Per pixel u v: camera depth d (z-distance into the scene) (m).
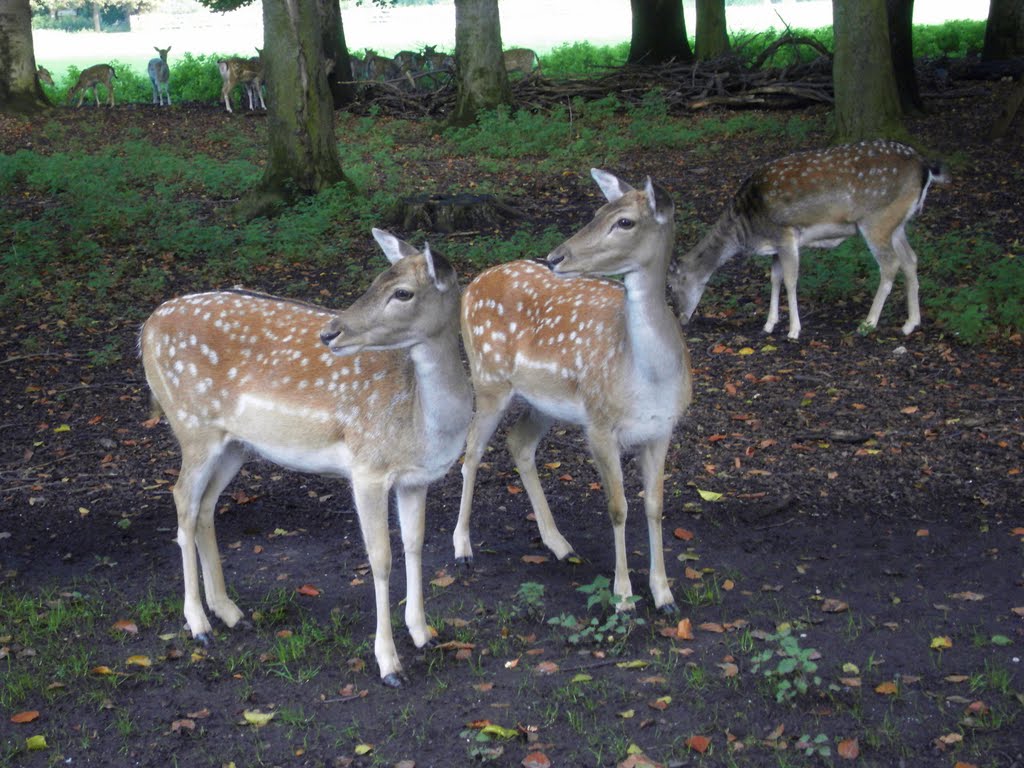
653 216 4.64
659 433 5.06
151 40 57.22
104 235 12.99
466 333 5.84
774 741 4.11
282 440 4.79
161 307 5.09
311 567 5.87
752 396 7.91
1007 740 4.06
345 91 24.23
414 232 12.74
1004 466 6.63
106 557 6.04
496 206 13.11
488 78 20.45
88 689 4.69
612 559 5.86
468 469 5.81
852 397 7.77
